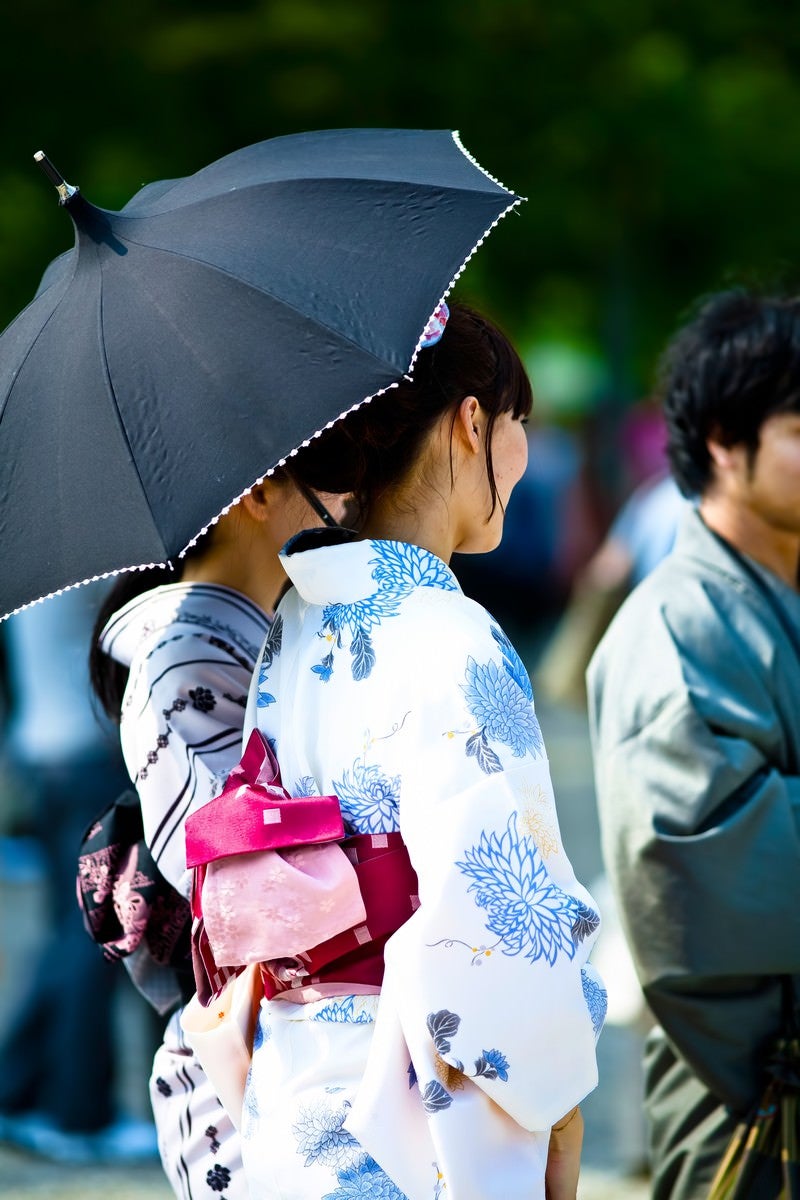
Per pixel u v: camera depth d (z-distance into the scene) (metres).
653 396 8.22
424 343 5.59
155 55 30.56
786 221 34.91
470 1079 5.03
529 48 31.45
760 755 7.08
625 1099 11.61
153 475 5.32
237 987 5.79
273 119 31.27
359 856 5.32
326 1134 5.25
